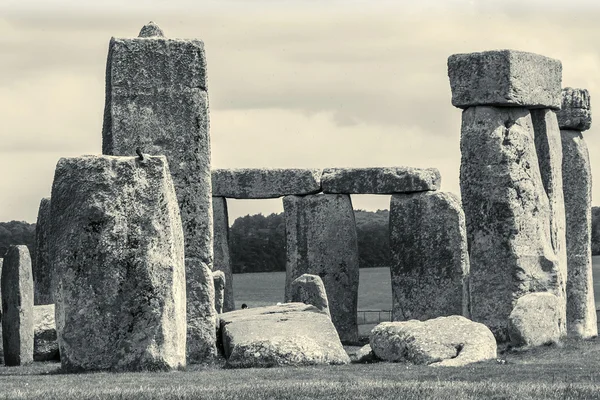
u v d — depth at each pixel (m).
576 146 94.56
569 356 68.88
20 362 74.38
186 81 71.88
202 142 72.00
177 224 64.12
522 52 79.31
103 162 62.28
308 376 58.81
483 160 79.12
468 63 79.25
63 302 61.94
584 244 94.56
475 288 79.62
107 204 61.97
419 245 104.75
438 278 103.56
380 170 108.31
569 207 94.38
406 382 54.38
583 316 93.75
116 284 61.84
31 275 75.75
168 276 62.38
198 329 71.62
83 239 61.88
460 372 60.00
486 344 67.12
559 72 82.56
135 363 61.66
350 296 112.38
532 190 79.94
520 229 79.12
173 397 48.69
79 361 61.72
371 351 69.44
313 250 112.69
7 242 190.75
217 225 115.25
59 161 62.53
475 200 79.50
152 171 62.69
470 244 79.88
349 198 112.62
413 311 104.75
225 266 115.38
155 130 71.50
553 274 79.81
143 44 71.69
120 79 71.38
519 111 80.31
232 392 49.91
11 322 74.69
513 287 78.62
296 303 83.12
